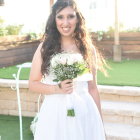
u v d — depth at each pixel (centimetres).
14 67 823
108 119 514
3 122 569
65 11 257
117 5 881
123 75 689
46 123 264
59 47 263
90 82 282
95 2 1047
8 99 604
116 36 897
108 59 948
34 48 939
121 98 544
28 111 591
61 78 253
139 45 934
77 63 252
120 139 458
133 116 499
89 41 279
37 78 267
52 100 263
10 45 845
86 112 264
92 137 270
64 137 259
